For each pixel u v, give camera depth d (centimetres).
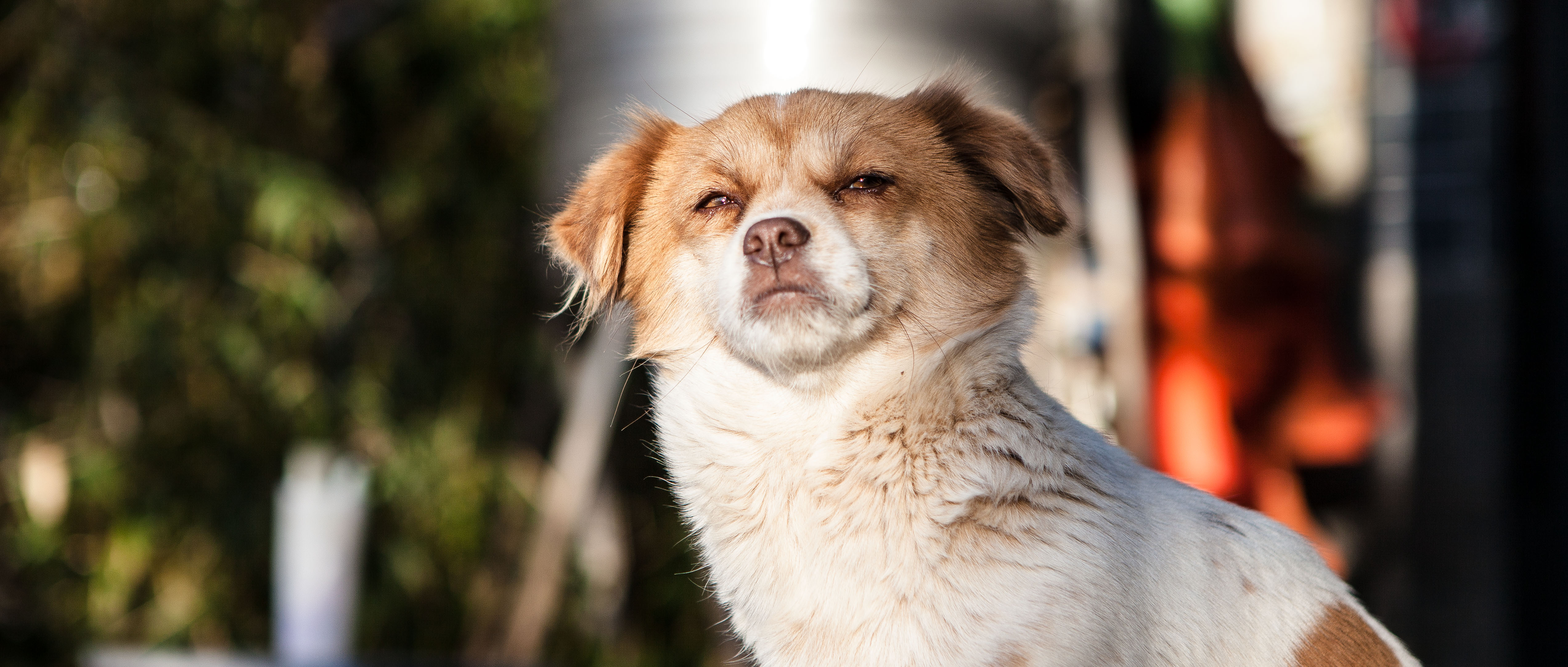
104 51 715
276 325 705
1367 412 611
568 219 382
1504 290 605
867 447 304
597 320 592
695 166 351
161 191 696
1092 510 287
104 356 693
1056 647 269
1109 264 555
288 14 768
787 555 311
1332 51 837
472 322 787
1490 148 717
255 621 714
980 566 281
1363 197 803
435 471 736
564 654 744
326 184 730
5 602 672
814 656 300
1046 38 564
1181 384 543
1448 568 663
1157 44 577
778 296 310
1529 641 544
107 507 702
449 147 785
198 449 709
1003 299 330
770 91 507
